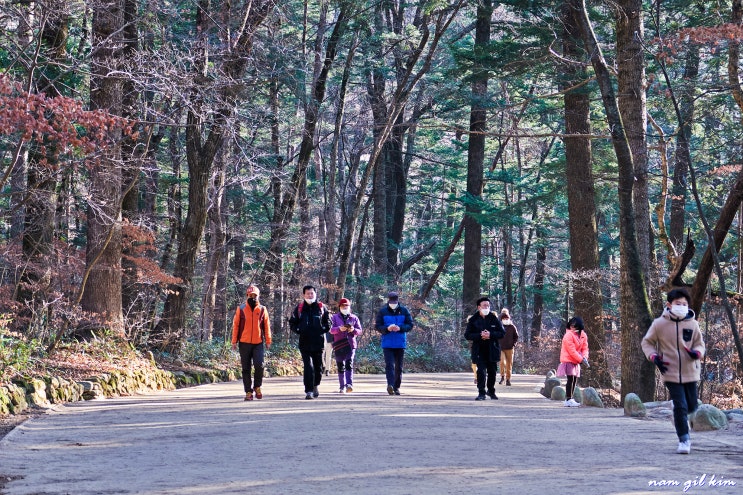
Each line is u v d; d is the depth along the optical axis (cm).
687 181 2934
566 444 934
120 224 1808
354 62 4009
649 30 2705
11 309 1755
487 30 3716
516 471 722
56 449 910
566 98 2552
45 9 1422
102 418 1241
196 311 3775
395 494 610
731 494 612
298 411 1321
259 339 1582
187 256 2400
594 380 2342
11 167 1383
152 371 1944
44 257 1908
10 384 1319
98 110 1098
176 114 1920
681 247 3241
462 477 689
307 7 3812
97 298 1942
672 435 1028
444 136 5725
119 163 1703
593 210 2516
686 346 851
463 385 2422
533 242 5356
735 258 2812
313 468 743
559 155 4759
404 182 4950
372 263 4884
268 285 3375
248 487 648
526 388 2347
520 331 5775
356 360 3425
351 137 4906
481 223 3859
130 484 677
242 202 4066
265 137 4066
